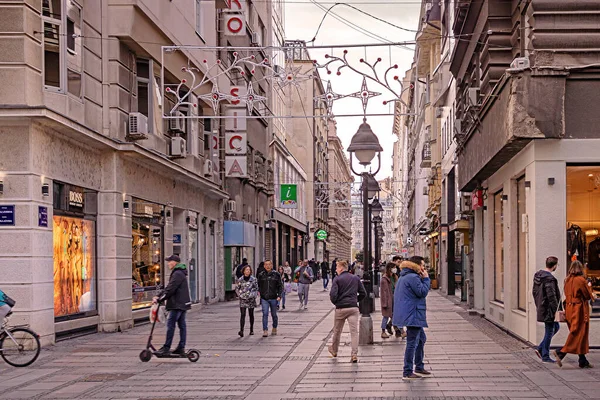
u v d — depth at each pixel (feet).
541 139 44.60
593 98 44.60
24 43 47.24
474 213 79.71
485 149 56.34
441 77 120.98
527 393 31.99
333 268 142.72
